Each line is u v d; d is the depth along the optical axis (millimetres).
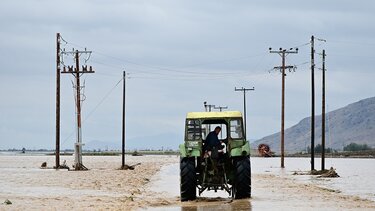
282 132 70250
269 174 54812
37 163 88750
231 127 25328
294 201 25484
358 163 102375
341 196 28797
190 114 25828
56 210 21109
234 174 25391
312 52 60719
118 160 105938
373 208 22875
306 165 84375
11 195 28188
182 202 24953
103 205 23141
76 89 62062
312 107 60312
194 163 25344
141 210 21844
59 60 62844
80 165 60844
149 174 52688
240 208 22469
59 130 63906
